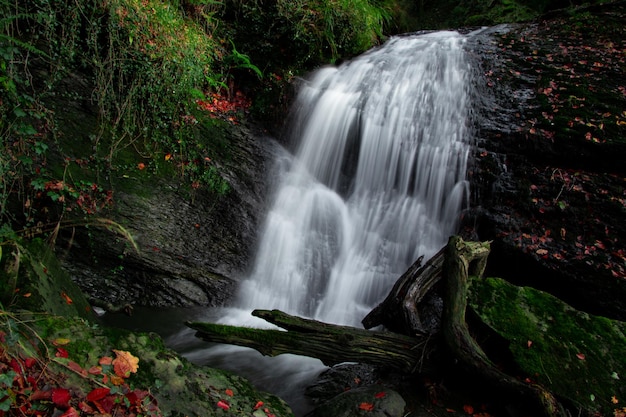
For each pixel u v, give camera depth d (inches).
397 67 299.9
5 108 170.1
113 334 111.4
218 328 143.8
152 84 221.9
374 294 226.1
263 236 230.2
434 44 336.2
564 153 222.1
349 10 325.7
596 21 314.7
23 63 184.7
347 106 275.9
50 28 191.6
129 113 211.3
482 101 258.1
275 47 302.8
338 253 243.1
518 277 211.6
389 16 410.6
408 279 179.5
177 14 259.9
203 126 247.6
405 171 255.1
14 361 90.1
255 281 221.1
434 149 247.8
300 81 298.8
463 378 146.5
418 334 156.3
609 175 214.8
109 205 195.0
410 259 233.5
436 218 242.5
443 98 265.7
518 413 134.1
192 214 217.8
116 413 93.6
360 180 268.1
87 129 200.8
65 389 90.2
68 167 187.5
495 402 141.6
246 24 300.7
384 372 161.9
